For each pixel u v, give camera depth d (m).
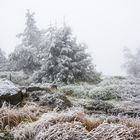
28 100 8.36
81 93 12.85
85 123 5.67
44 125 5.27
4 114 6.12
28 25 27.42
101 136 5.04
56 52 18.25
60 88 13.43
